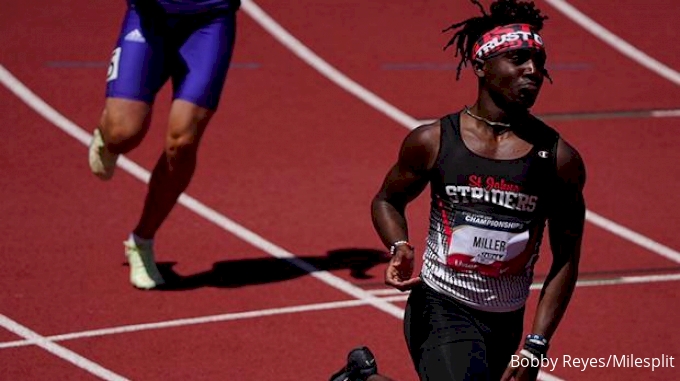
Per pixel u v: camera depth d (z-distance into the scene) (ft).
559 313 53.93
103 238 92.68
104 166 84.12
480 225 52.65
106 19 139.85
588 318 81.46
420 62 136.26
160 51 79.82
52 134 112.68
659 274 89.81
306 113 121.70
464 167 52.49
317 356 74.84
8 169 104.68
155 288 84.33
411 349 55.06
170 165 80.33
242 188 103.65
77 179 103.65
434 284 54.49
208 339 76.79
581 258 92.43
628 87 134.92
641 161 114.93
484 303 53.83
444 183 53.11
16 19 138.00
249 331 78.18
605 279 88.48
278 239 94.38
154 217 83.15
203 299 82.94
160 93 123.13
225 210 99.19
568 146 52.85
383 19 145.69
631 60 142.10
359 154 112.88
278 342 76.64
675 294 86.12
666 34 149.18
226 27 80.28
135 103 79.15
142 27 79.77
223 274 87.45
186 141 79.10
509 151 52.34
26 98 120.06
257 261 90.17
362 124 120.26
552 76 136.26
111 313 80.18
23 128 113.50
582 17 152.15
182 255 90.68
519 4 53.21
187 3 78.95
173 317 79.92
